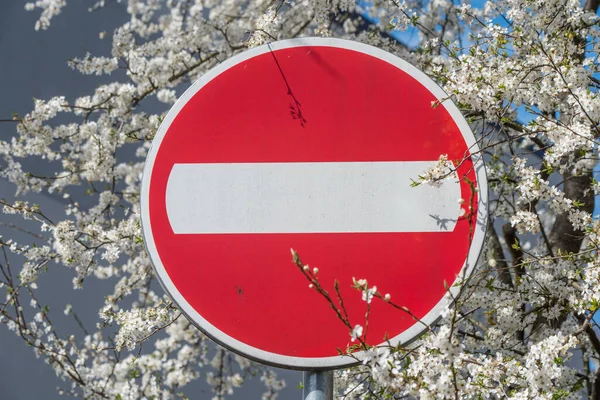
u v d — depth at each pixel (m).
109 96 5.14
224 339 1.59
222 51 5.38
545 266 3.02
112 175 5.05
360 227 1.65
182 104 1.74
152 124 4.93
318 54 1.77
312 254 1.63
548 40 2.89
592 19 3.14
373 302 1.60
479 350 3.29
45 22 6.43
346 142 1.71
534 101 2.61
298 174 1.69
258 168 1.70
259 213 1.67
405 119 1.74
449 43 3.32
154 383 4.89
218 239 1.65
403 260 1.63
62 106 5.02
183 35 5.53
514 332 3.03
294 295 1.61
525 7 3.25
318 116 1.73
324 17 4.14
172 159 1.71
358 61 1.77
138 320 2.95
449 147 1.71
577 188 3.98
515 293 2.99
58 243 3.91
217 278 1.63
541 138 3.38
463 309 3.21
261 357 1.58
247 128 1.72
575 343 2.04
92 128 4.95
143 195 1.69
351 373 3.30
